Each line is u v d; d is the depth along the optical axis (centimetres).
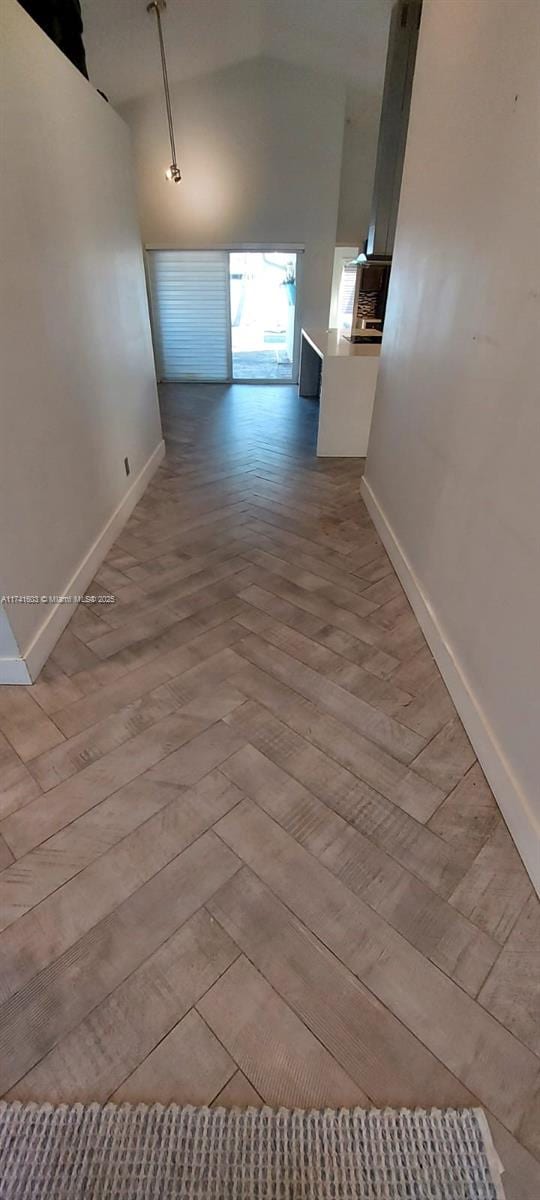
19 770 153
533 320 129
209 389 700
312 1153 88
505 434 145
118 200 284
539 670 126
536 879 124
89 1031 101
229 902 121
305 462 422
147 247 651
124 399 304
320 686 185
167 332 712
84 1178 85
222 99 568
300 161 604
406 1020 103
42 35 187
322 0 416
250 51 522
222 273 672
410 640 210
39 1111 92
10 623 172
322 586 247
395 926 117
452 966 111
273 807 143
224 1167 87
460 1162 87
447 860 131
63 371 213
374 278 477
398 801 145
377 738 165
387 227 400
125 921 118
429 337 211
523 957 112
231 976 109
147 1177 85
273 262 689
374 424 320
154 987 107
